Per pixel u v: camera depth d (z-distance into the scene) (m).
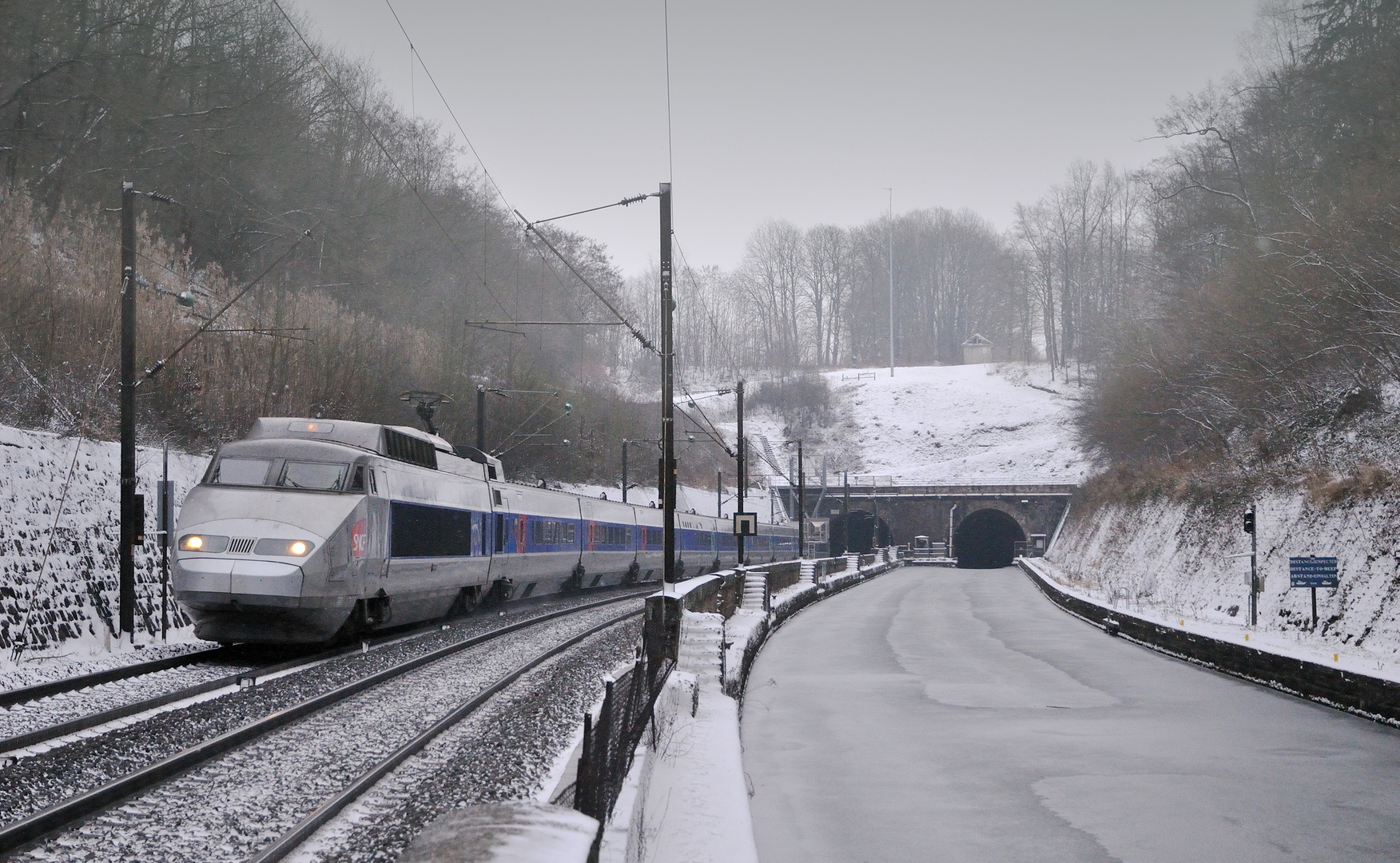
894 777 13.98
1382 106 42.22
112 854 7.58
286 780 9.80
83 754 10.46
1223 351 44.59
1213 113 55.03
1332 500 29.44
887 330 178.38
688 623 17.95
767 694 21.41
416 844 3.36
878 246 178.50
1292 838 11.09
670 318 24.30
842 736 16.81
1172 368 51.16
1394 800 12.62
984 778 13.86
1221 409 46.34
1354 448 32.69
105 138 45.62
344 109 57.81
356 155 59.03
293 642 19.08
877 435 131.00
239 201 50.31
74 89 42.50
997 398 136.12
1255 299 41.69
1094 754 15.34
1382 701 17.47
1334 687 19.22
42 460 21.72
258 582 17.98
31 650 18.53
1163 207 67.81
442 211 65.56
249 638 18.86
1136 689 21.97
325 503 19.42
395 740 11.70
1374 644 23.36
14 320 26.56
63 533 21.30
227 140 48.56
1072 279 140.75
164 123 46.16
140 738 11.27
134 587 21.72
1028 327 151.62
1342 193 38.22
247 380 33.78
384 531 20.98
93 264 30.91
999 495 100.25
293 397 35.09
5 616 18.48
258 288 41.59
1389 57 42.75
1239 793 12.96
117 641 20.27
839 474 118.19
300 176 54.28
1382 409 33.44
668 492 24.17
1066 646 30.70
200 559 18.14
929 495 101.38
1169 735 16.70
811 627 37.47
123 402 20.80
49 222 34.25
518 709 14.09
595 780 5.99
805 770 14.38
